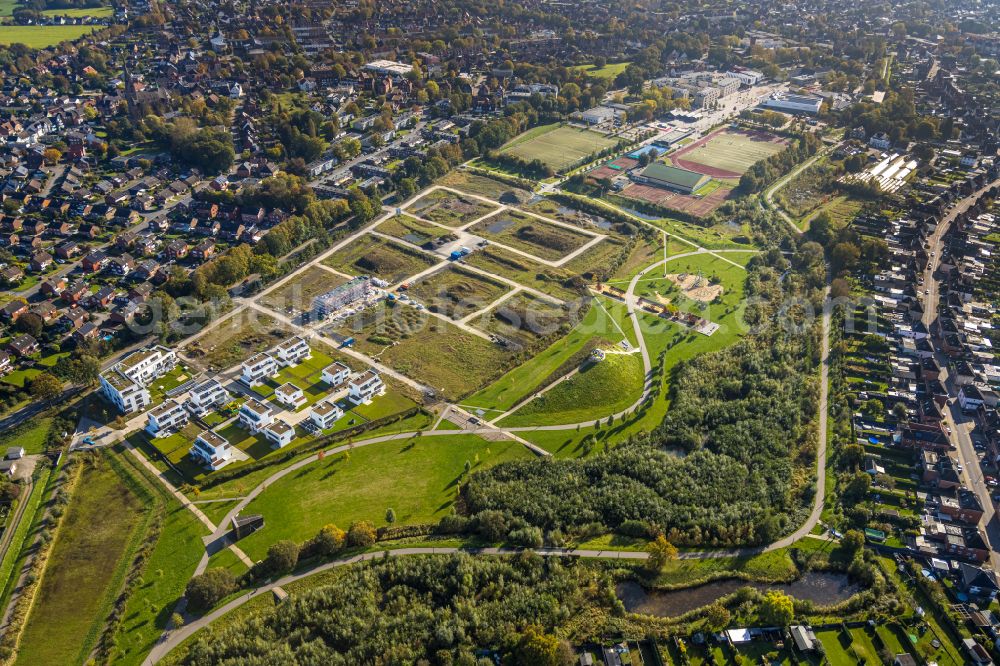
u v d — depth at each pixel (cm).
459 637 16938
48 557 19875
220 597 18388
